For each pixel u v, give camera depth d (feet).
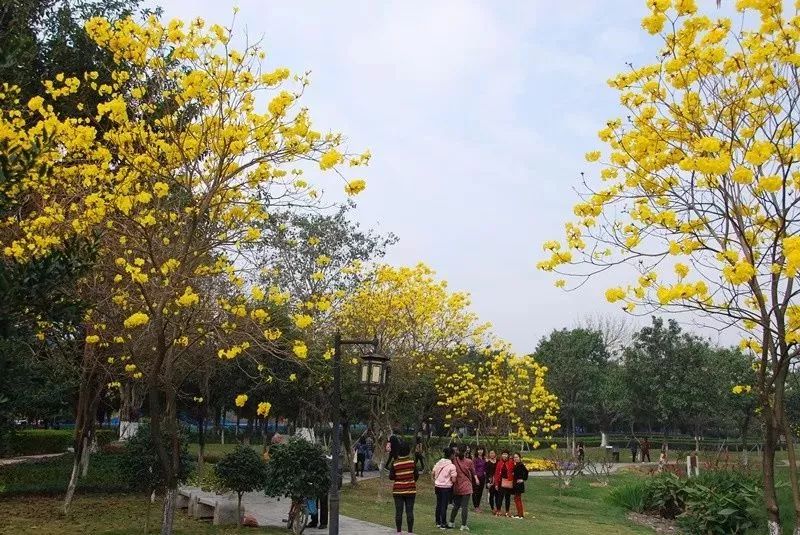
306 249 67.87
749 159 16.52
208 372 51.96
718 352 92.38
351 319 53.16
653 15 19.02
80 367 37.52
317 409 62.23
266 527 33.58
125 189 23.61
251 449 34.04
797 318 17.01
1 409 17.12
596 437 158.30
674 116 19.97
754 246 18.33
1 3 24.97
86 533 31.09
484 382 60.80
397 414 59.88
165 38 23.80
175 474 24.66
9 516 35.68
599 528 41.83
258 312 25.31
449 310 57.11
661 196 19.62
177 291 23.59
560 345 135.64
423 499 52.95
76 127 25.70
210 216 24.94
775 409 17.95
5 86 23.82
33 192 25.09
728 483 46.06
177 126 24.82
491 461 50.37
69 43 38.65
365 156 23.41
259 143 23.26
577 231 20.21
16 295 12.96
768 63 18.61
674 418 93.30
